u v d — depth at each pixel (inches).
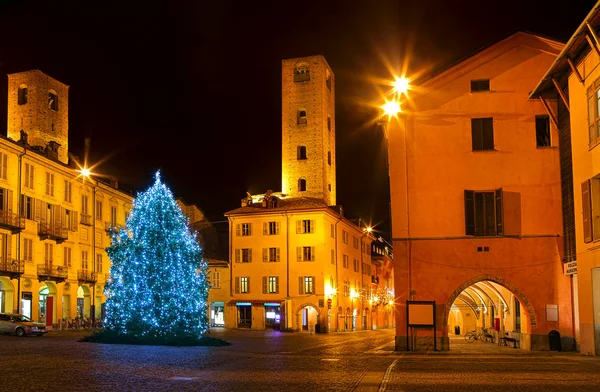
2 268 1785.2
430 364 919.0
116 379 664.4
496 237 1230.9
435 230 1251.8
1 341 1301.7
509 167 1248.8
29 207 1957.4
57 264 2085.4
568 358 1003.3
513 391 605.0
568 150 1179.3
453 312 2443.4
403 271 1248.8
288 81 3144.7
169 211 1330.0
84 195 2295.8
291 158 3090.6
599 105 987.9
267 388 614.5
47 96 2431.1
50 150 2282.2
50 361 845.8
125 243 1318.9
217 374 743.1
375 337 2114.9
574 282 1182.9
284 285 2773.1
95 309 2319.1
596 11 892.6
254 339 1825.8
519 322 1327.5
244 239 2861.7
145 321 1270.9
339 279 2950.3
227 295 2861.7
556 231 1216.8
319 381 682.8
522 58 1274.6
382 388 627.8
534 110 1258.6
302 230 2790.4
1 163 1833.2
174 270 1296.8
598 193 1008.2
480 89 1282.0
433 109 1285.7
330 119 3253.0
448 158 1267.2
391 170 1280.8
